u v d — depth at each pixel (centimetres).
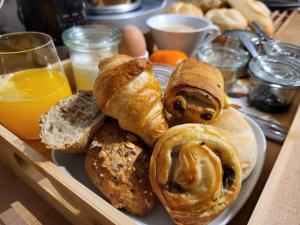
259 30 38
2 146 21
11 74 24
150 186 17
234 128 18
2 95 22
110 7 37
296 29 45
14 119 22
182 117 18
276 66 28
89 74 28
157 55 30
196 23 37
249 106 28
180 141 16
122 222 14
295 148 18
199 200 15
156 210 17
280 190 15
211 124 18
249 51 33
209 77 18
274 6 53
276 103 26
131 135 19
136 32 32
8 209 20
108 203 16
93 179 18
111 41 29
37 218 19
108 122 20
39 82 23
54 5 31
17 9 36
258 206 15
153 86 18
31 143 23
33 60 24
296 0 54
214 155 15
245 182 18
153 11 41
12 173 23
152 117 17
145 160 18
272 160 21
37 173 21
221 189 15
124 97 18
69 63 30
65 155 20
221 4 47
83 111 21
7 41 24
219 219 16
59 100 23
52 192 19
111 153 18
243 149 18
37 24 32
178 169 15
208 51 32
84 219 17
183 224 15
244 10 44
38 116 22
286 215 14
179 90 18
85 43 28
